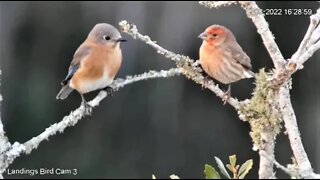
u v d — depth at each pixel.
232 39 8.41
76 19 18.73
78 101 18.88
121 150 19.42
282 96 5.13
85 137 19.34
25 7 18.77
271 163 4.70
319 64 18.72
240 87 18.41
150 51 18.14
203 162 19.62
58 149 19.05
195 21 17.91
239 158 19.73
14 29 18.80
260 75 5.08
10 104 18.48
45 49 18.88
